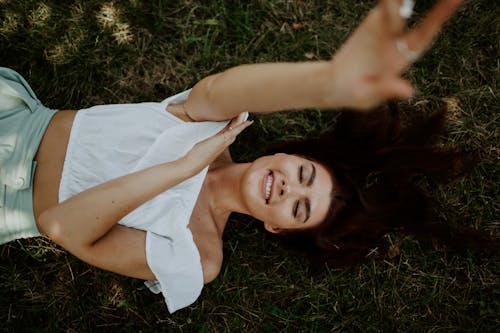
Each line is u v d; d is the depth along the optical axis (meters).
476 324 2.29
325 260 2.17
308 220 1.95
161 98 2.32
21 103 1.76
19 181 1.68
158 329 2.20
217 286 2.25
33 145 1.71
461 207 2.34
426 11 2.42
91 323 2.16
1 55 2.21
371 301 2.29
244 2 2.38
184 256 1.75
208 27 2.36
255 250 2.30
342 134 2.05
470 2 2.39
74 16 2.25
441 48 2.39
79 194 1.51
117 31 2.29
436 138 2.05
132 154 1.74
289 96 1.03
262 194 1.86
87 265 2.18
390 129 2.01
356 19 2.43
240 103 1.36
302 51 2.39
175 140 1.75
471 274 2.31
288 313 2.27
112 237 1.64
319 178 1.95
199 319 2.22
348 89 0.82
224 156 2.09
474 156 2.12
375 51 0.77
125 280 2.19
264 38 2.38
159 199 1.73
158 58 2.32
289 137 2.37
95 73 2.27
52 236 1.52
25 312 2.12
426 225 2.09
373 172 2.08
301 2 2.41
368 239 2.12
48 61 2.23
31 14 2.22
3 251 2.13
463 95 2.38
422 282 2.31
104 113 1.78
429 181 2.33
